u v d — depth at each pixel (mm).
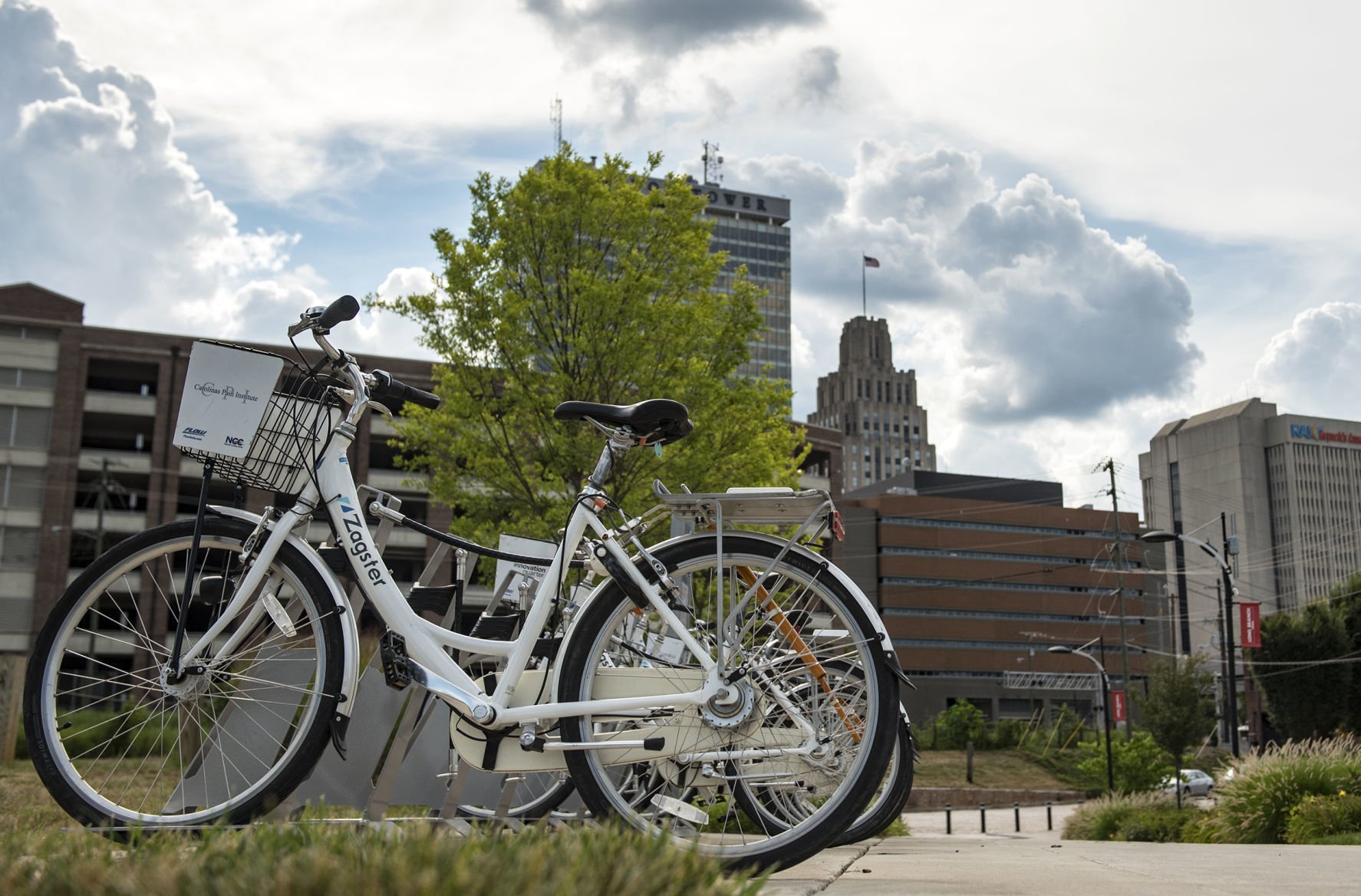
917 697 81375
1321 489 126375
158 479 41969
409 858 1763
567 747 2932
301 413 3201
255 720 3346
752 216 146000
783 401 16219
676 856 1979
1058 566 86375
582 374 15289
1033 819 33375
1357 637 31031
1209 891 3100
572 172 15602
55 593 40125
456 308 15414
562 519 14375
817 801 4305
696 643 3002
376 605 3137
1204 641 96312
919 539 83812
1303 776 10680
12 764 13156
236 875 1696
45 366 41625
